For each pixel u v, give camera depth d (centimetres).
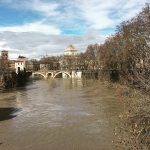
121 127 5459
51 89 15025
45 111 8081
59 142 5041
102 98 10006
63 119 6888
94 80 18975
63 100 10250
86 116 7062
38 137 5400
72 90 13900
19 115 7594
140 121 4669
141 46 9238
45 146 4866
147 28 9406
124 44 11138
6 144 5025
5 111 8262
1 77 15012
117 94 10269
